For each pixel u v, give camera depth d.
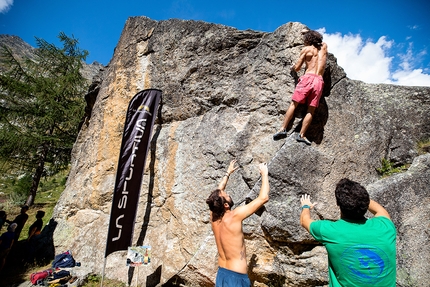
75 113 15.23
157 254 5.50
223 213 3.21
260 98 5.21
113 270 5.73
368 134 4.65
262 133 5.02
